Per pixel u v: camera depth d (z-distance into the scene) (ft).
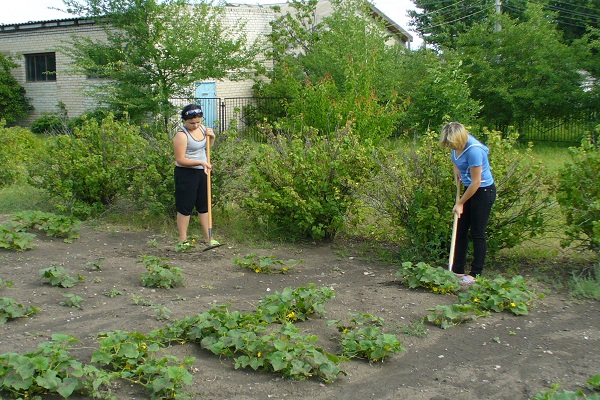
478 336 17.63
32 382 13.23
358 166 26.76
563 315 19.24
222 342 15.62
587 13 112.37
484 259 22.80
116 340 14.83
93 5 64.44
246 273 23.22
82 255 24.89
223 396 13.98
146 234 28.81
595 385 14.44
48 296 19.88
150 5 63.16
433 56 80.43
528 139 73.20
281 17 86.53
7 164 40.27
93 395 13.42
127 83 64.49
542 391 14.47
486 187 21.72
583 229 23.35
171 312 18.42
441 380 15.08
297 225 27.61
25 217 27.53
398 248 26.61
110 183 31.53
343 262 24.93
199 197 26.45
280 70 80.89
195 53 63.62
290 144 28.76
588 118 70.49
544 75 69.31
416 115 62.49
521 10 117.91
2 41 90.84
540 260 24.89
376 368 15.70
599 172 23.09
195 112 25.44
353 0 78.69
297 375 14.78
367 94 51.42
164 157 29.71
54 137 33.30
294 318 17.93
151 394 13.58
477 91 70.90
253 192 28.78
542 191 24.20
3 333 16.76
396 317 18.69
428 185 24.02
